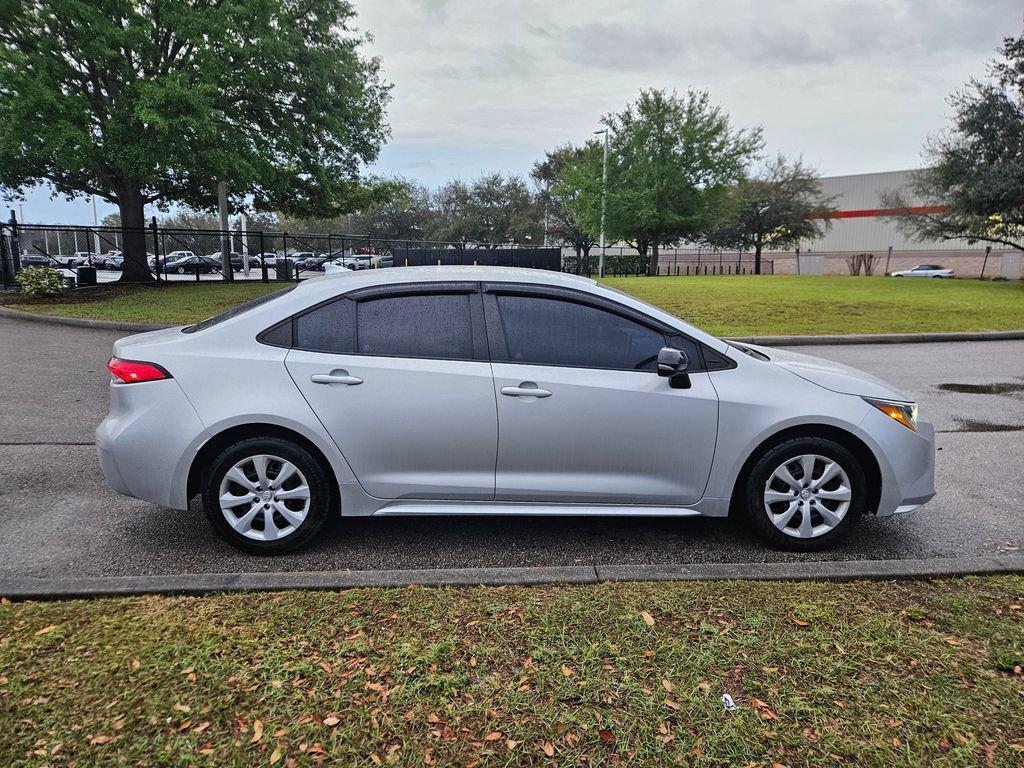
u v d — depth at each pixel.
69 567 3.64
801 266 55.50
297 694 2.42
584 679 2.54
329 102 21.48
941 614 3.03
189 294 18.38
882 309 16.17
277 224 69.06
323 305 3.84
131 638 2.75
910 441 3.91
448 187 68.19
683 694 2.46
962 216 30.73
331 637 2.79
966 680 2.55
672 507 3.93
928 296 19.39
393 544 4.04
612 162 40.06
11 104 16.00
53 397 7.62
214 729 2.23
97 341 11.68
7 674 2.49
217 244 46.34
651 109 38.12
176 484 3.70
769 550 3.99
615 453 3.82
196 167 17.92
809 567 3.45
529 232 63.34
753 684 2.52
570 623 2.92
